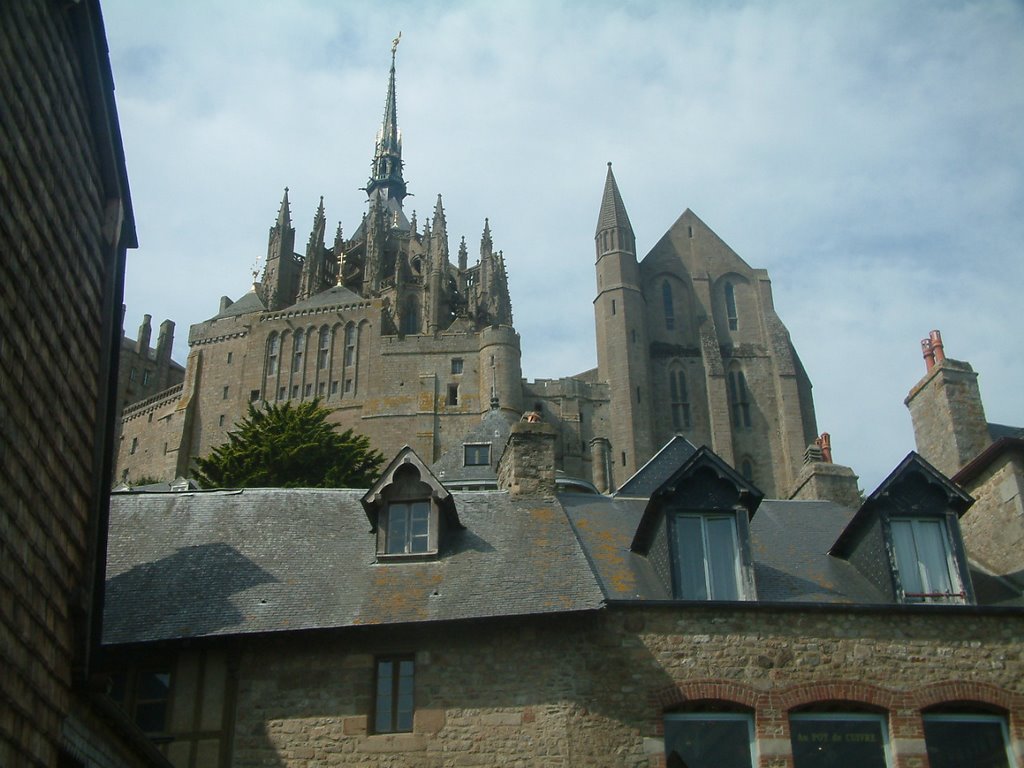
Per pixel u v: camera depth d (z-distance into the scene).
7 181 9.27
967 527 18.23
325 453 51.75
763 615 15.53
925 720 15.09
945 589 16.22
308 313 91.62
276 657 15.48
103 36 11.12
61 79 10.52
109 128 11.54
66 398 10.55
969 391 20.86
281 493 19.12
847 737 14.96
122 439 95.56
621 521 18.70
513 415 84.44
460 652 15.35
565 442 85.12
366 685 15.20
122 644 15.19
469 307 101.06
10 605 9.17
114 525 18.28
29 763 9.55
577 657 15.16
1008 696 15.12
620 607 15.41
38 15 9.98
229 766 14.73
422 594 16.06
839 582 16.94
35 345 9.82
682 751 14.79
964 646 15.45
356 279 105.00
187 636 15.29
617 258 92.88
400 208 124.56
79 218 10.96
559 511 18.59
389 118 129.75
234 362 92.12
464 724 14.85
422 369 87.44
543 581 16.09
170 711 15.09
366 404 86.75
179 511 18.64
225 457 50.91
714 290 96.12
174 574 16.77
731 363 92.75
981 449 20.28
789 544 18.36
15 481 9.34
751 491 16.66
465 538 17.56
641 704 14.84
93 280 11.34
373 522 17.67
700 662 15.16
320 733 14.93
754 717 14.92
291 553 17.33
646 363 90.19
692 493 16.78
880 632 15.48
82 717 10.93
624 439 85.81
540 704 14.88
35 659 9.70
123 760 12.09
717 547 16.48
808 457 23.31
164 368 111.25
